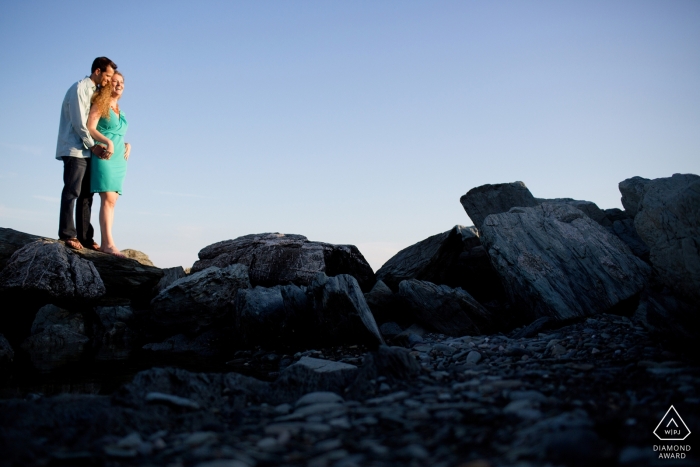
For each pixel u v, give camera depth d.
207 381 4.33
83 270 8.67
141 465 2.79
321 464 2.71
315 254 9.70
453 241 9.31
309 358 5.01
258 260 9.74
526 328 6.83
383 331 7.82
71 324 8.45
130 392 3.94
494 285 9.12
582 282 7.16
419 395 3.99
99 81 8.87
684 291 5.65
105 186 9.02
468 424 3.19
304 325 7.54
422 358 5.66
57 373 5.98
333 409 3.79
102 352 7.54
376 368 4.52
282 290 7.78
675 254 5.73
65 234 8.88
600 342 5.62
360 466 2.64
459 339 6.75
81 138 8.71
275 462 2.79
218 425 3.52
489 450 2.76
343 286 6.84
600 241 7.80
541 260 7.47
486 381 4.25
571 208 8.39
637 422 2.98
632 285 7.10
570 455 2.50
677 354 4.83
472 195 10.41
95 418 3.45
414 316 7.89
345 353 6.65
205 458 2.82
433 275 9.41
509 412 3.30
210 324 8.45
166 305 8.38
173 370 4.27
